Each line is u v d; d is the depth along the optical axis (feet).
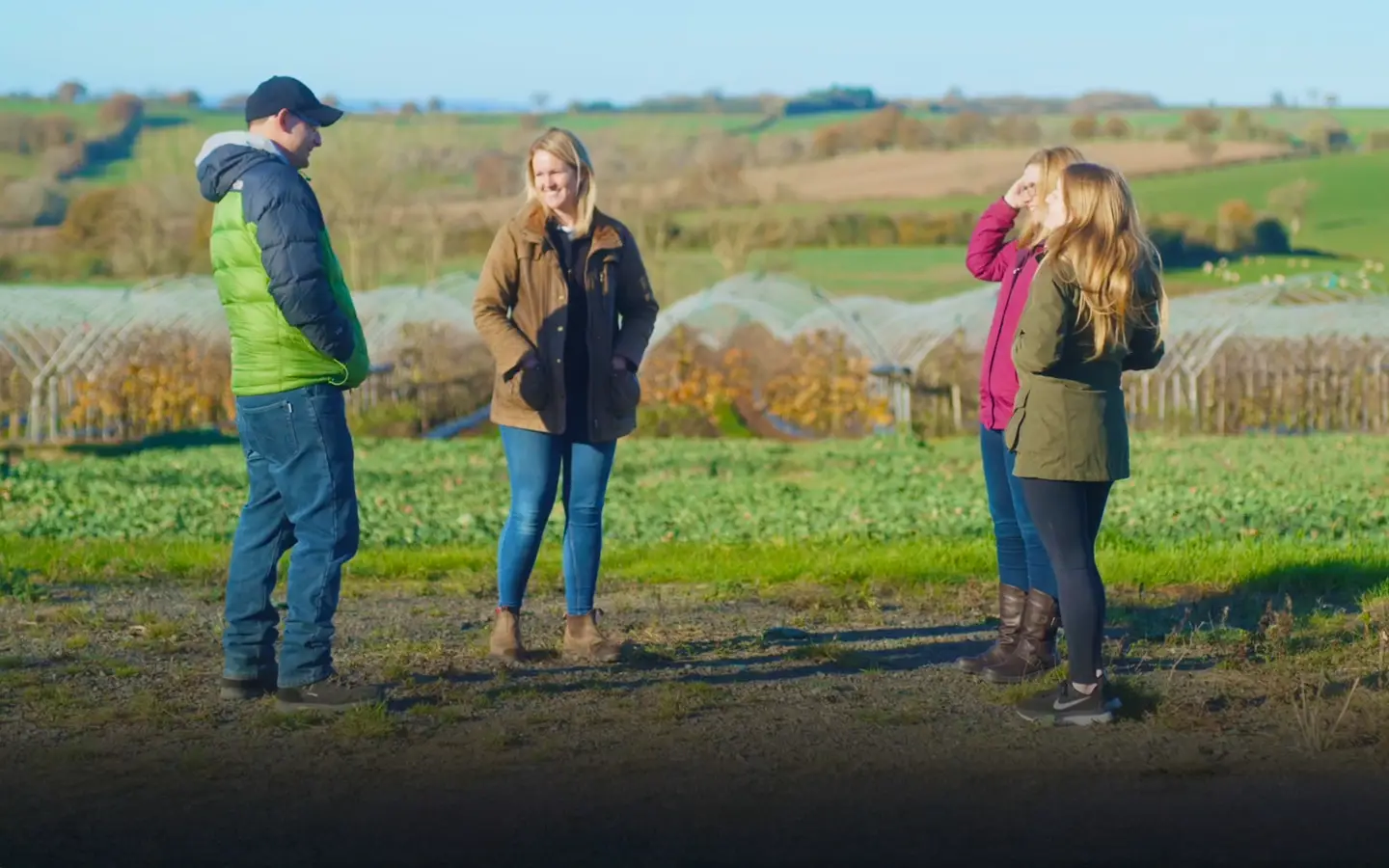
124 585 43.24
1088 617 26.02
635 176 375.25
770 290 148.15
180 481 77.25
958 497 68.80
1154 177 362.94
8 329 128.77
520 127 426.51
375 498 70.18
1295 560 45.03
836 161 402.93
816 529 57.57
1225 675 29.99
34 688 28.99
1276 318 132.05
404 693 28.53
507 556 31.76
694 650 33.30
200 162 27.09
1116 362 26.35
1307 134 395.55
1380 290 152.76
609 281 32.12
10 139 430.20
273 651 28.68
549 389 31.32
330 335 26.48
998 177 372.17
